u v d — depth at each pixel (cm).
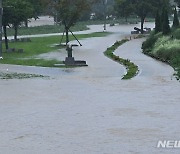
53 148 1225
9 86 2484
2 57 4159
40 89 2359
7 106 1877
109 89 2325
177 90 2231
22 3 5394
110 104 1888
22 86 2477
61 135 1366
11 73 3098
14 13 5134
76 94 2175
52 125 1505
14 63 3734
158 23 5588
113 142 1275
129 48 5275
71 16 5838
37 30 9506
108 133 1381
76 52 4844
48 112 1736
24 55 4431
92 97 2078
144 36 7450
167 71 3062
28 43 6134
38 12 9969
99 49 5216
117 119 1583
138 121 1544
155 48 4503
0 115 1689
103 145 1245
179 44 3991
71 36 7569
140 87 2370
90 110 1762
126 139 1306
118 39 6831
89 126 1481
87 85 2488
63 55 4422
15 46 5600
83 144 1259
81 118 1612
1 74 3044
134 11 8488
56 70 3262
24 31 9188
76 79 2767
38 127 1478
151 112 1697
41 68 3381
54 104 1909
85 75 2975
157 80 2628
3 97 2111
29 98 2075
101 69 3294
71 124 1516
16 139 1326
